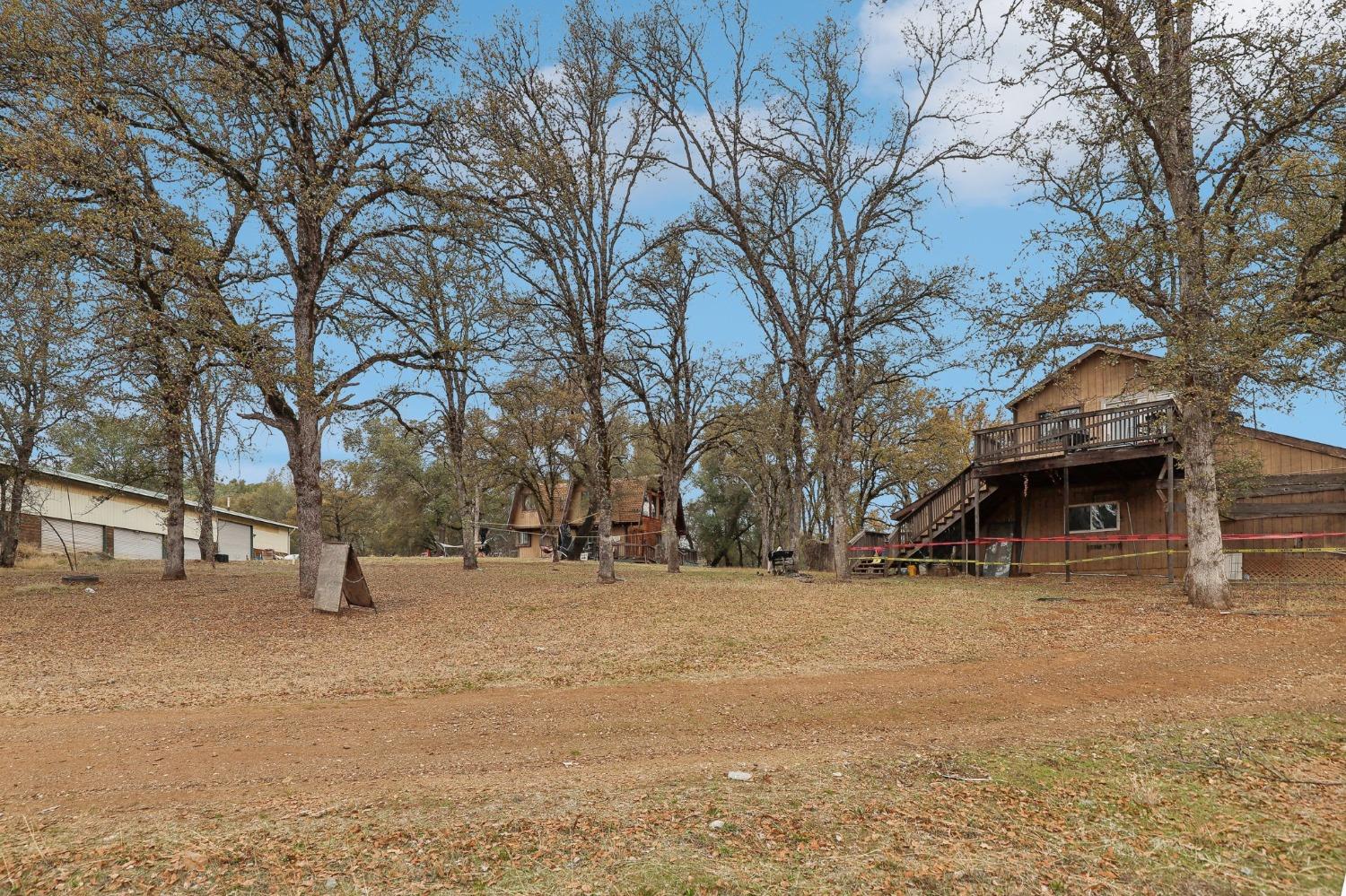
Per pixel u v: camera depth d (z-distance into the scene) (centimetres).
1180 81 1516
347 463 6134
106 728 931
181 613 1795
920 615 1656
